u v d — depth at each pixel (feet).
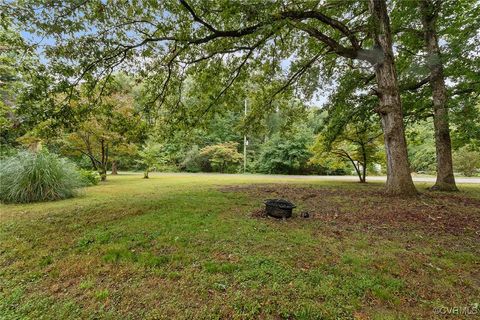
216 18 17.92
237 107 27.99
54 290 7.06
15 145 33.86
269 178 45.42
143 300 6.45
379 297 6.38
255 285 6.88
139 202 17.84
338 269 7.72
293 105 31.81
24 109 14.82
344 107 29.50
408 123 30.50
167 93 22.18
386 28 19.25
